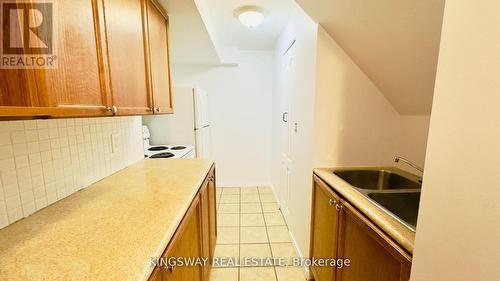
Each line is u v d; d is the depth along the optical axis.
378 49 1.30
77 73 0.75
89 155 1.26
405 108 1.57
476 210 0.45
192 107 2.85
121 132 1.62
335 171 1.58
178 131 2.87
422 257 0.60
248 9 2.10
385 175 1.61
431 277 0.57
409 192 1.19
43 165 0.96
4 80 0.54
